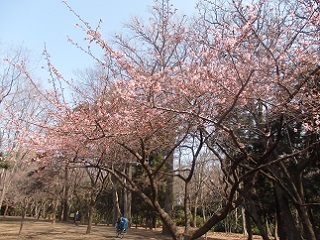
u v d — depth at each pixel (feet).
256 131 23.53
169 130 21.39
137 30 22.12
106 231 65.51
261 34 17.89
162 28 20.43
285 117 22.84
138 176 63.93
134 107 18.43
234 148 24.99
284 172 27.43
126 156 28.45
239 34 18.19
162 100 18.21
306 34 19.90
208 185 56.34
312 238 26.04
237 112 22.16
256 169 18.70
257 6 17.85
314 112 20.31
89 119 19.62
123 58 18.26
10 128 24.07
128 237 56.34
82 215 98.68
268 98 19.69
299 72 18.99
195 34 20.27
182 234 20.31
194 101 19.24
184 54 19.63
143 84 16.75
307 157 28.37
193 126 21.40
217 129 21.93
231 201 19.16
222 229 90.27
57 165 27.86
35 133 22.36
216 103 19.85
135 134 19.97
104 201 99.86
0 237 51.31
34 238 50.57
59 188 70.95
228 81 18.53
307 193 40.16
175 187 89.86
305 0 20.20
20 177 65.36
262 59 17.46
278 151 31.40
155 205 19.53
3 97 44.24
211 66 19.17
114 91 19.11
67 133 21.11
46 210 136.26
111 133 19.65
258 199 41.42
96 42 18.52
